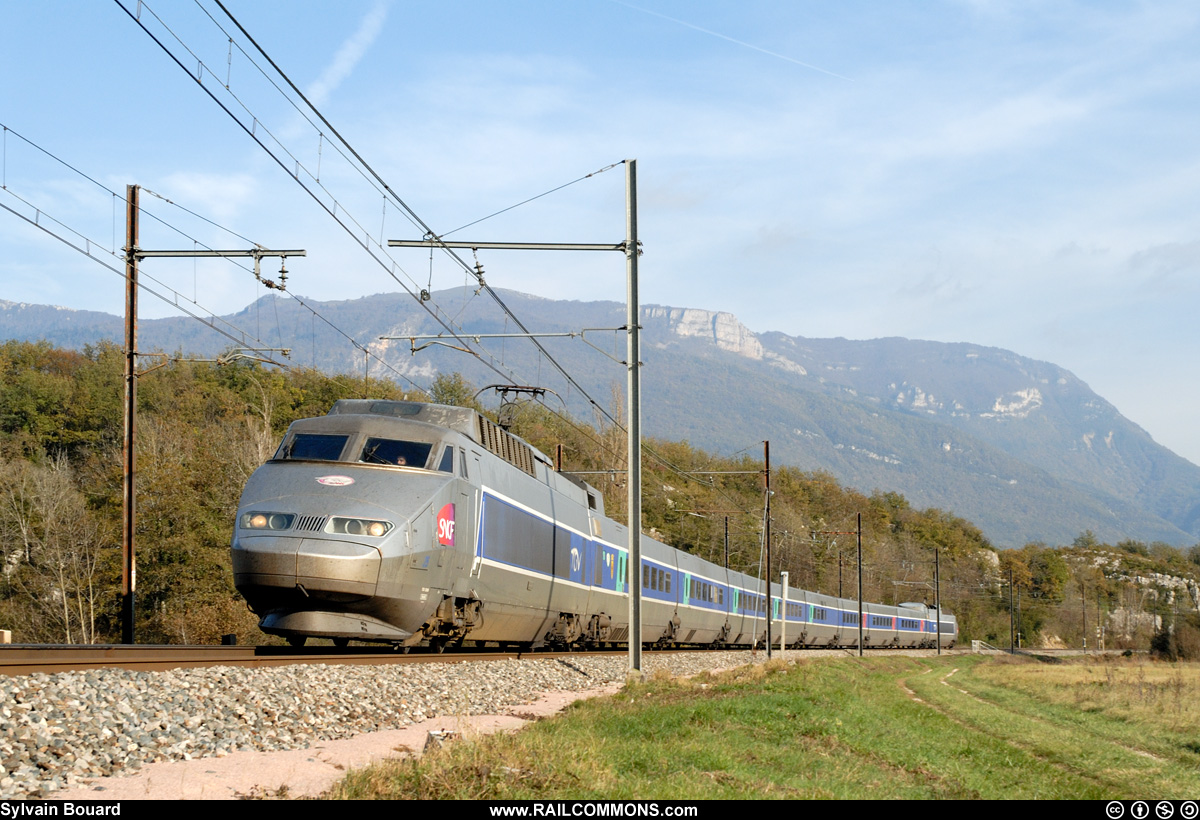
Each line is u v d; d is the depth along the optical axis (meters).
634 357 21.36
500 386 28.97
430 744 9.76
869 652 71.50
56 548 44.25
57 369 83.75
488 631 21.36
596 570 29.78
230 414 70.19
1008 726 25.22
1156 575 179.00
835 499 141.75
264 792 7.76
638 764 10.28
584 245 21.02
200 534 44.34
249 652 14.89
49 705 8.94
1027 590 148.75
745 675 27.17
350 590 15.48
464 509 18.44
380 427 17.94
